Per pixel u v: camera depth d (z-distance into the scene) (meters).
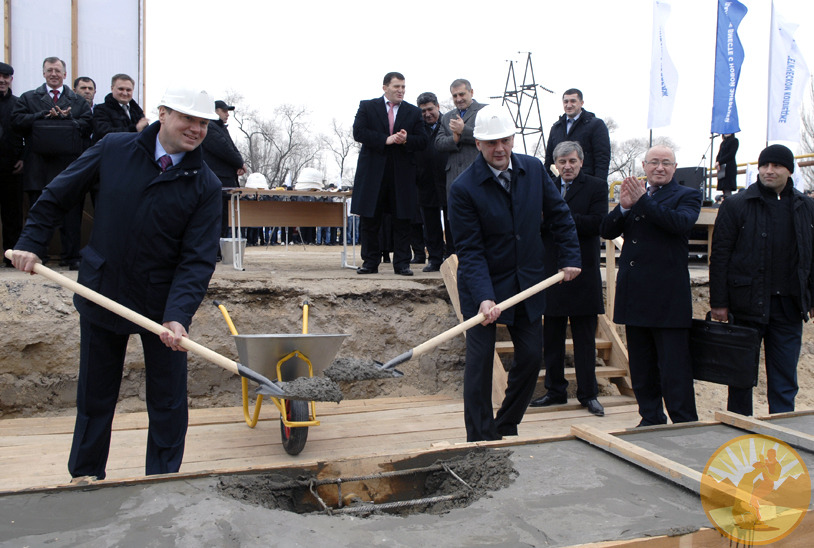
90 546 1.85
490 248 3.93
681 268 4.31
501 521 2.06
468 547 1.88
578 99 6.06
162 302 3.15
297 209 7.49
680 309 4.29
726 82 10.18
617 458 2.70
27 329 5.04
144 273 3.09
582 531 1.98
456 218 3.91
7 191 6.55
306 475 2.54
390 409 5.41
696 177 11.37
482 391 3.87
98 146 3.10
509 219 3.88
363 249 6.91
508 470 2.55
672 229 4.21
